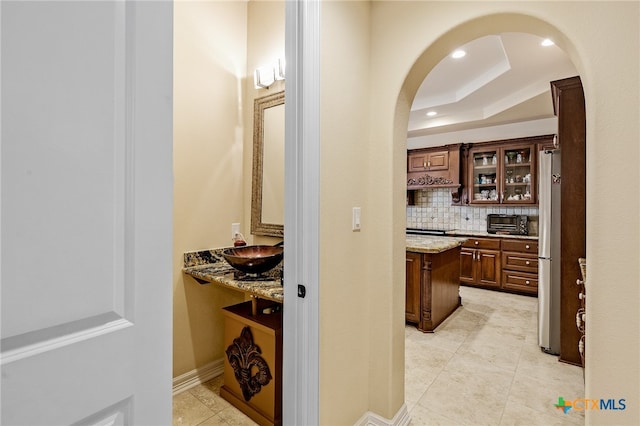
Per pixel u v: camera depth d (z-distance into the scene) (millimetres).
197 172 2189
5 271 455
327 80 1450
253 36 2406
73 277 525
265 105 2301
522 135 4758
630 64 1120
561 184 2541
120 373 585
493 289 4793
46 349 491
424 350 2816
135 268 607
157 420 646
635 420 1111
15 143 462
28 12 474
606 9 1163
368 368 1753
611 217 1145
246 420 1864
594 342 1171
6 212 455
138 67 612
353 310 1632
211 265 2246
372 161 1731
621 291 1128
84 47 537
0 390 446
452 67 3590
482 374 2402
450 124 4945
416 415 1922
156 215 641
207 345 2285
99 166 558
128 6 604
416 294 3314
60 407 506
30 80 476
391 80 1667
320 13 1417
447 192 5633
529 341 3012
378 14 1720
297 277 1422
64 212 514
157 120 642
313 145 1396
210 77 2240
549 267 2748
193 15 2146
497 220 5031
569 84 2443
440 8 1523
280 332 1777
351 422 1628
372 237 1735
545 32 1365
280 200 2201
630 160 1116
